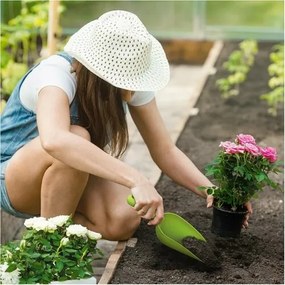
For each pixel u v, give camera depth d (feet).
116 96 9.70
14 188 10.30
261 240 10.81
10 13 19.79
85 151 9.17
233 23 21.97
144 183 9.12
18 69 15.98
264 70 19.90
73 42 9.58
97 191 10.70
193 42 21.99
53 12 13.33
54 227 8.85
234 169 10.05
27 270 8.70
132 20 9.55
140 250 10.54
